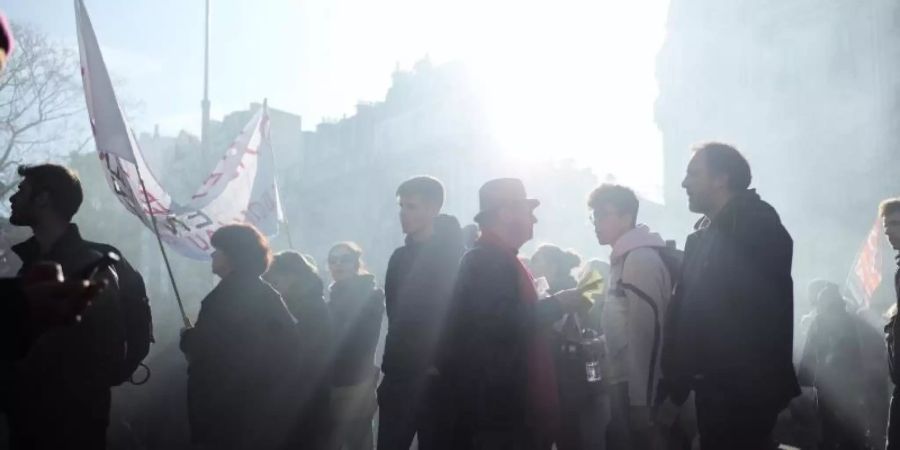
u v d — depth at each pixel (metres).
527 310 4.67
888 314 6.84
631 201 6.01
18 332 2.23
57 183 5.00
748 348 4.27
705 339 4.37
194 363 5.83
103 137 7.56
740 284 4.32
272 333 5.93
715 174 4.73
